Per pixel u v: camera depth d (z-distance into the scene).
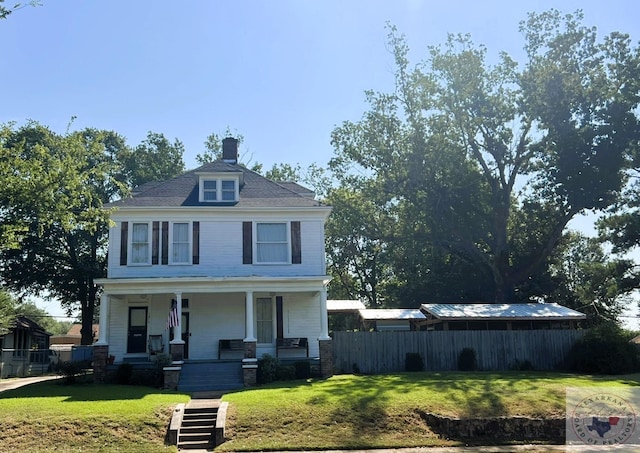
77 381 23.72
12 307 39.00
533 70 38.59
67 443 14.66
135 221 26.05
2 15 17.44
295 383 22.11
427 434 16.20
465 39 39.81
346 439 15.59
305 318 27.05
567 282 43.19
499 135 39.62
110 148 48.94
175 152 51.66
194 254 25.98
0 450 14.17
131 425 15.72
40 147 21.98
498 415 16.88
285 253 26.58
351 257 54.19
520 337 29.11
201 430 16.05
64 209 21.88
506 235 40.50
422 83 40.00
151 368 23.39
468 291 42.88
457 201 40.22
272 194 27.92
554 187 38.12
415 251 44.19
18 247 21.31
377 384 20.97
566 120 37.28
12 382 30.98
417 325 35.34
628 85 35.91
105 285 24.28
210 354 26.09
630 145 36.16
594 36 38.31
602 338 27.58
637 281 35.78
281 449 15.01
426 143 39.78
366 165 41.72
